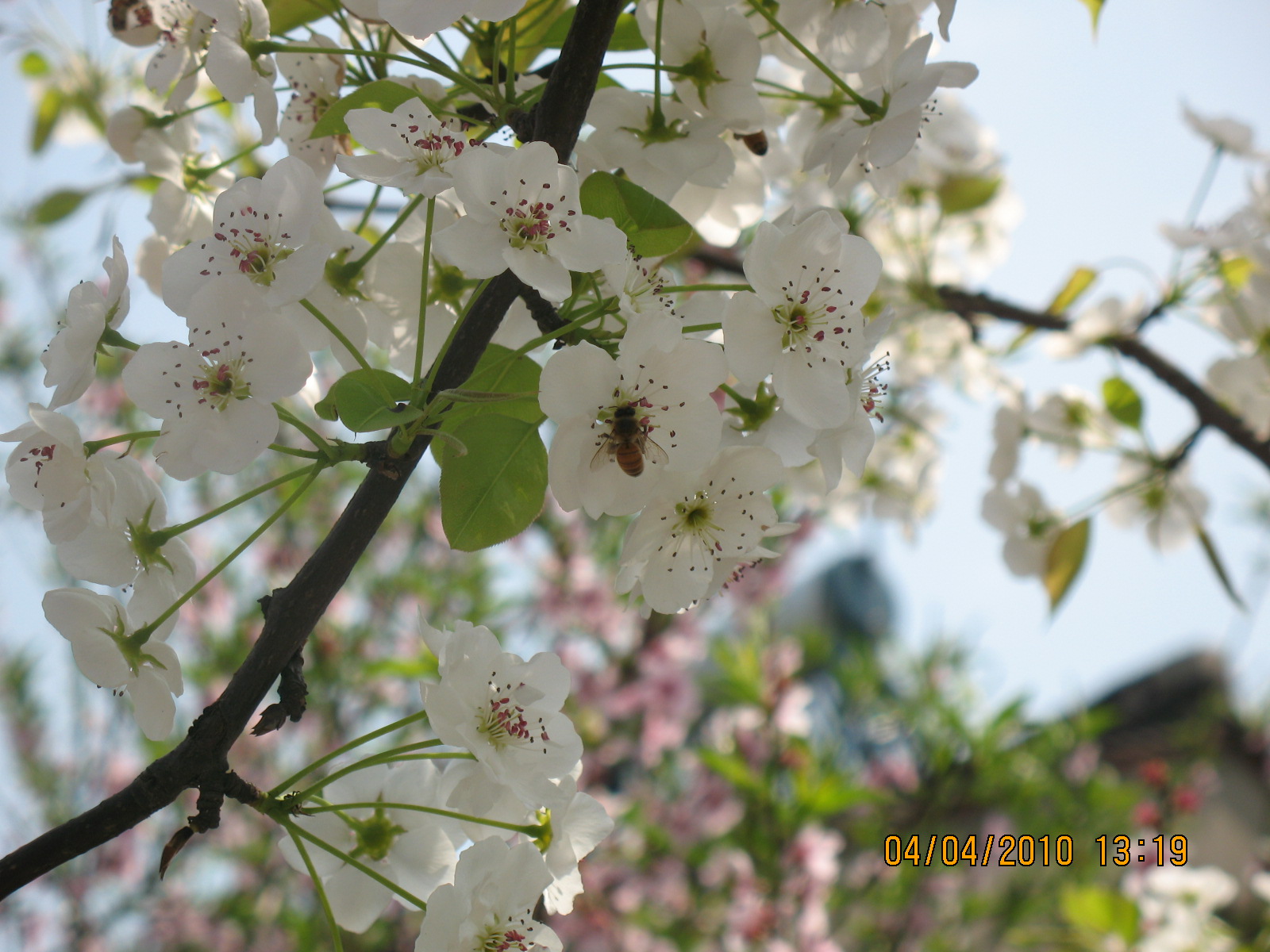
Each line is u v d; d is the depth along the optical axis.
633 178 0.30
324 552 0.26
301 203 0.26
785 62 0.34
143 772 0.25
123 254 0.27
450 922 0.26
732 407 0.30
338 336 0.26
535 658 0.27
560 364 0.26
